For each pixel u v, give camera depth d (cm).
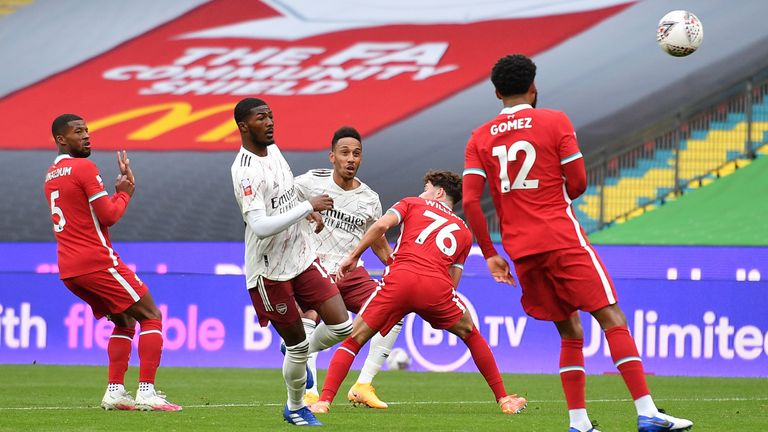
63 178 2580
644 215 6731
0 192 7738
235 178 2167
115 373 2667
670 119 7250
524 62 1959
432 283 2564
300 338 2242
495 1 9594
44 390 3419
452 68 8800
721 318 4244
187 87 9025
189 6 10194
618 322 1906
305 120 8294
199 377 4025
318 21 9731
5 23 10194
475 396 3284
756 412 2708
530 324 4391
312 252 2309
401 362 4444
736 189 6794
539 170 1917
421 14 9588
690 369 4262
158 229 7156
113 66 9450
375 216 3012
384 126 8131
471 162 1986
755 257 5494
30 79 9375
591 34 8831
